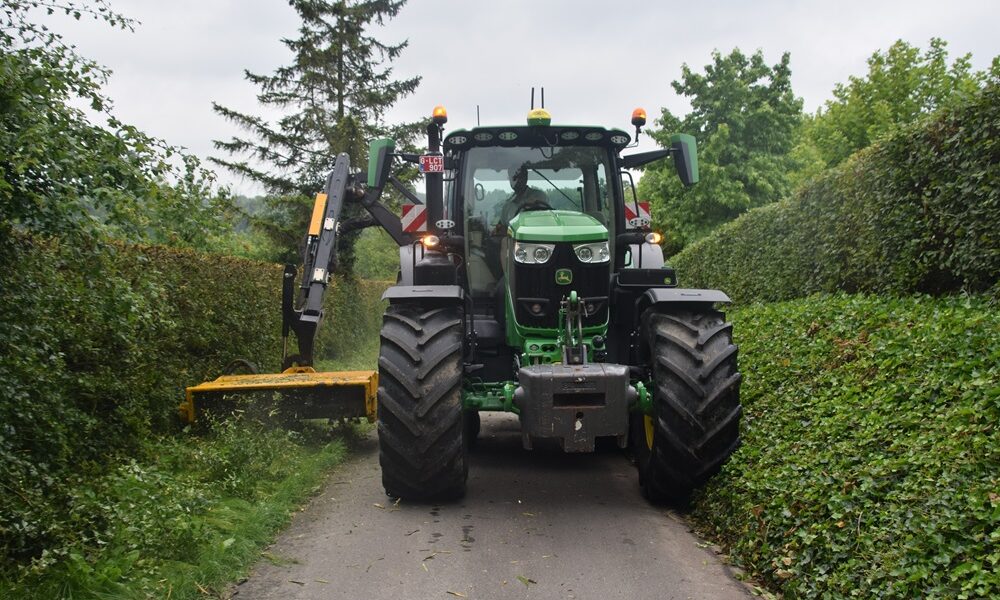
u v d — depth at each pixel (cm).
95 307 457
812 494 405
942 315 549
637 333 588
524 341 538
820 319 727
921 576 302
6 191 353
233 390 650
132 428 591
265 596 373
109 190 399
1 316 403
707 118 2061
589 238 525
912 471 375
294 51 2078
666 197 2128
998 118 579
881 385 502
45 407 460
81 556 349
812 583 353
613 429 467
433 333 511
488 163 604
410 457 497
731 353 506
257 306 1018
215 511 477
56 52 398
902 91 1689
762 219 1097
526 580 392
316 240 765
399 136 2133
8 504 361
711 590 379
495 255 602
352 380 663
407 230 823
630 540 454
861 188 784
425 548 441
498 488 574
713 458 497
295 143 2070
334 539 458
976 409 388
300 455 644
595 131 589
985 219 585
